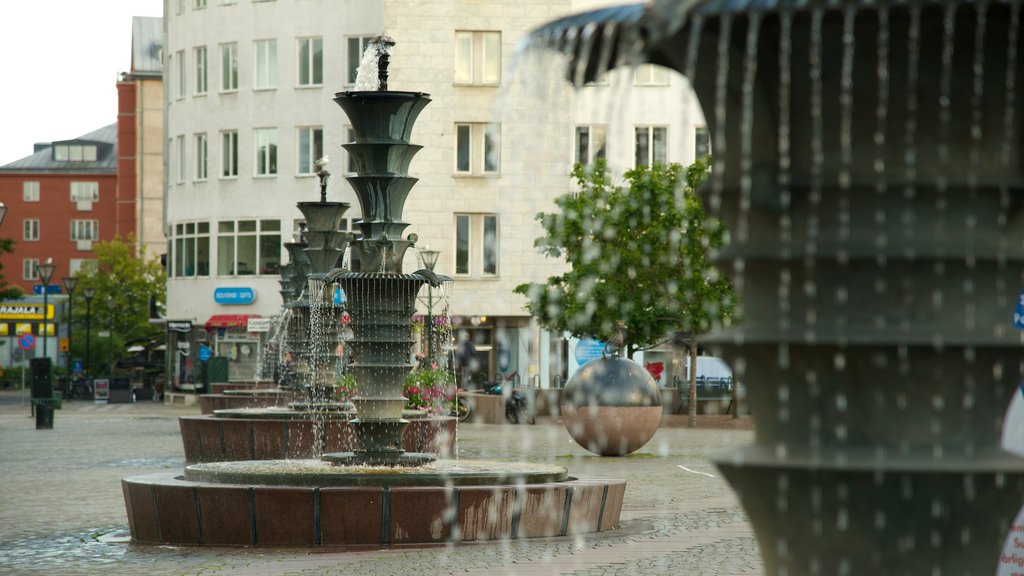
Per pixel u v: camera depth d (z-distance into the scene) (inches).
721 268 224.1
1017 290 211.5
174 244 2743.6
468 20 2338.8
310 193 2568.9
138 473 987.9
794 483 207.3
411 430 1040.2
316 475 586.9
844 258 205.2
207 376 2415.1
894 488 202.8
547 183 2231.8
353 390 1126.4
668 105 2174.0
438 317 1328.7
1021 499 210.7
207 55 2657.5
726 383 2106.3
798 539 211.3
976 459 206.1
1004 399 210.4
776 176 210.1
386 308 674.2
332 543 572.1
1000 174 206.8
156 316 3201.3
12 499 809.5
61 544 601.0
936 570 206.8
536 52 223.5
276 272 2600.9
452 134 2338.8
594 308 1667.1
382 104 679.7
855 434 208.4
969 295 206.7
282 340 1560.0
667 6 196.2
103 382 2677.2
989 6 193.3
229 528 577.6
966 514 204.7
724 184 217.3
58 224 4982.8
